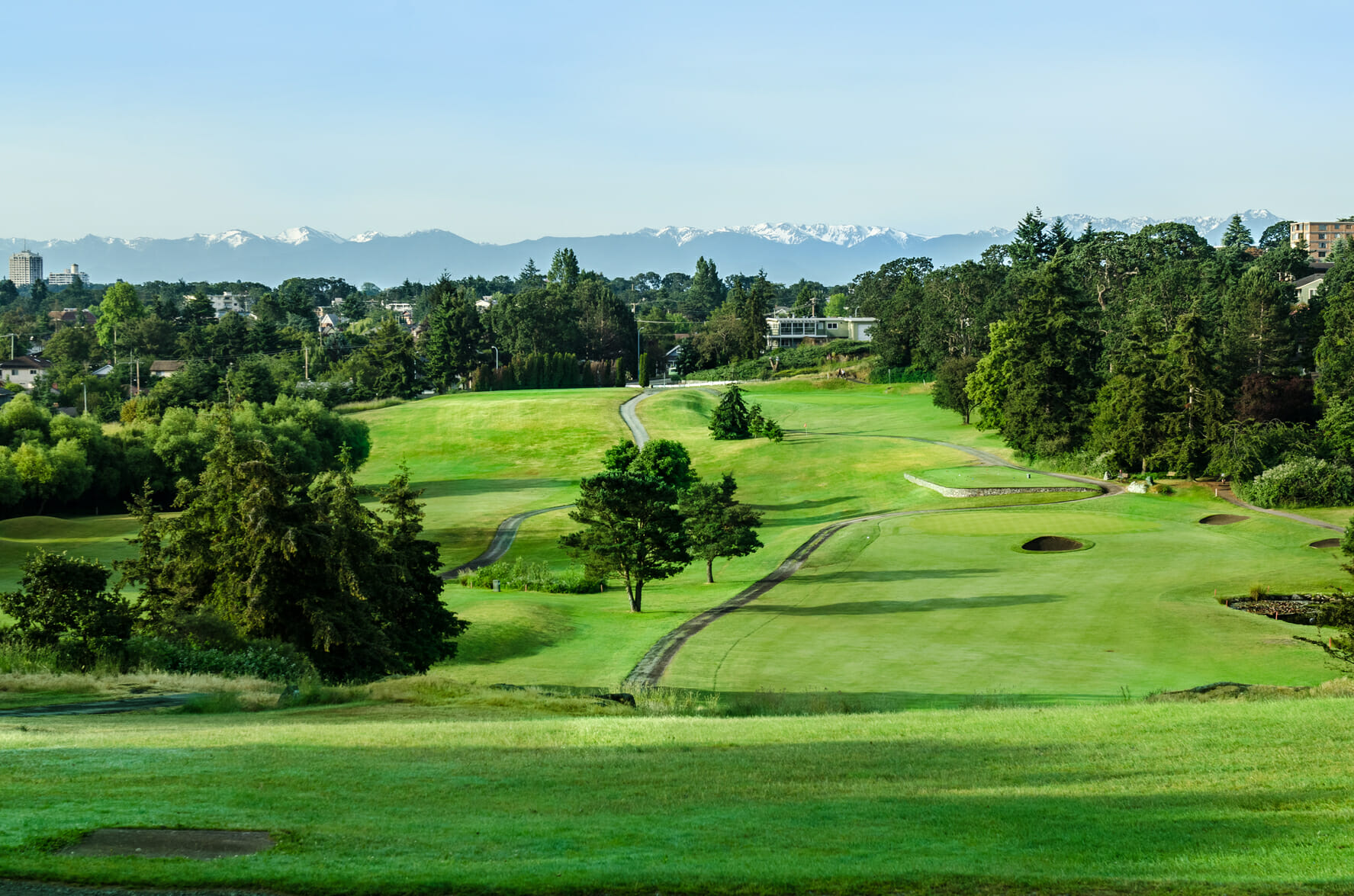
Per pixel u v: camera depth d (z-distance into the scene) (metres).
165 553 39.75
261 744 18.25
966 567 68.25
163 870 10.48
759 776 15.90
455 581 76.50
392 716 25.16
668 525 62.03
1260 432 90.50
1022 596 58.59
